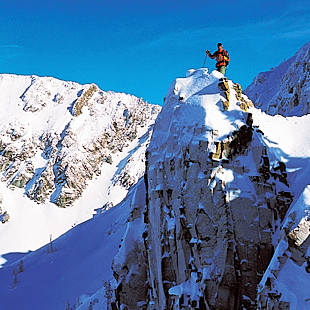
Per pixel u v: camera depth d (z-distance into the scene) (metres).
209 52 38.59
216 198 28.91
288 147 34.09
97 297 66.88
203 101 33.38
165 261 32.81
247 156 30.62
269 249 28.06
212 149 30.02
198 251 29.22
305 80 98.31
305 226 22.44
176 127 33.84
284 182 30.75
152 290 36.69
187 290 29.27
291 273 21.58
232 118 31.89
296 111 90.44
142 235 39.09
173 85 37.66
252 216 28.55
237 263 27.67
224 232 28.25
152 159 36.69
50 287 154.88
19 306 144.88
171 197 33.12
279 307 20.81
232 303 27.27
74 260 174.62
